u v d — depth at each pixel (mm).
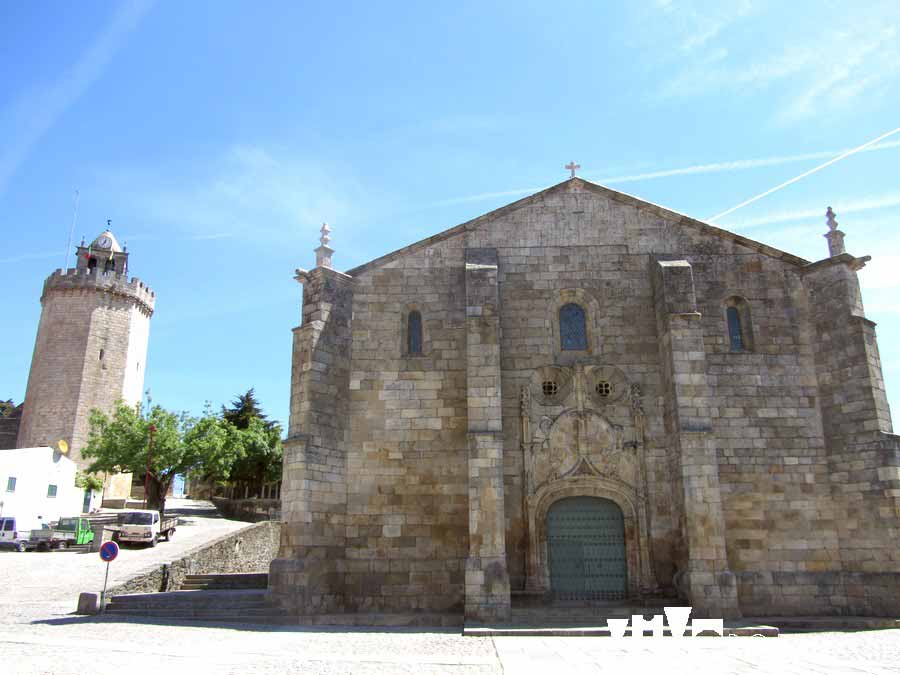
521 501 24188
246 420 85938
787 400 25031
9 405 88750
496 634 19172
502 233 27016
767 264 26453
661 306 25266
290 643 16953
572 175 27703
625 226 26984
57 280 77688
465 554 23781
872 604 22344
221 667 13383
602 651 16031
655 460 24344
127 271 82375
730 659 14812
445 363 25688
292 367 24922
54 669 12750
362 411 25281
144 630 18594
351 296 26391
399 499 24391
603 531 24125
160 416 57219
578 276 26516
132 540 39281
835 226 26062
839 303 25109
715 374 25219
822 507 24000
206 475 65062
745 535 23688
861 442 23688
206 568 30734
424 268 26781
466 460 24641
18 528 51750
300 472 23125
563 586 23641
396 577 23672
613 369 25359
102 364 76312
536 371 25453
